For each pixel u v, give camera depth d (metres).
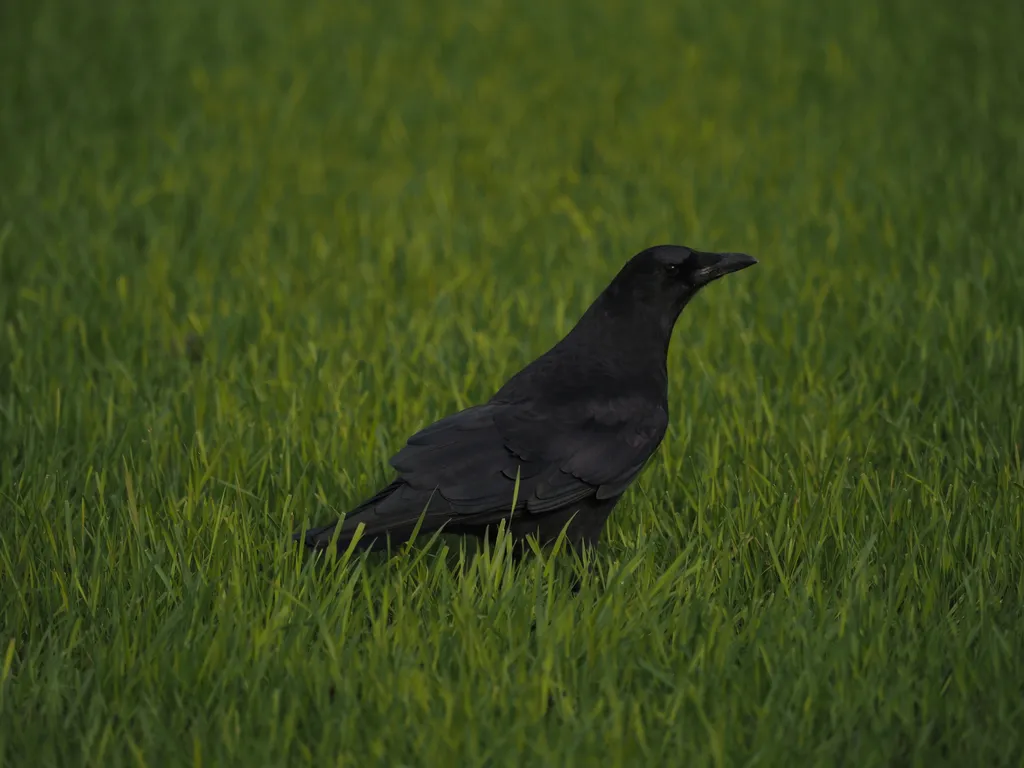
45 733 10.59
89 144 32.66
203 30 46.97
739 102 37.75
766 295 22.11
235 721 10.59
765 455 16.00
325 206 28.61
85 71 40.47
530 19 49.41
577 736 10.48
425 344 19.86
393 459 13.11
